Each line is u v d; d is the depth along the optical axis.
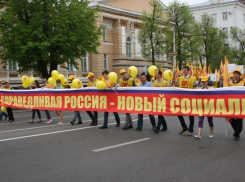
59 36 20.28
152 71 9.13
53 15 20.56
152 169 5.48
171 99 8.65
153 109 8.98
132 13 38.34
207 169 5.46
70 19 20.73
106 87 9.92
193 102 8.27
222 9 58.66
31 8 20.58
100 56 35.34
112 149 7.03
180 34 31.94
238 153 6.56
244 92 7.54
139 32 31.62
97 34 23.11
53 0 20.84
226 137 8.32
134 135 8.74
